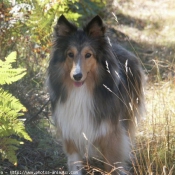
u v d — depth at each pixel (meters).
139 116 8.68
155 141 8.20
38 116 9.34
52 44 7.73
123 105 8.04
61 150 8.84
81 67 7.25
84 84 7.51
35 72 10.35
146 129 8.81
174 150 8.11
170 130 8.60
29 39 9.95
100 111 7.61
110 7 21.14
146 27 19.69
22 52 10.42
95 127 7.65
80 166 7.99
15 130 6.08
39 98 9.75
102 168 8.30
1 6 9.25
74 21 10.11
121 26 19.22
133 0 24.81
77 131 7.71
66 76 7.54
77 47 7.35
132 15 21.48
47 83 7.92
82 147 7.86
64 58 7.50
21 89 9.45
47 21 9.22
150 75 12.22
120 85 7.97
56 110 7.82
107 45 7.59
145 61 14.84
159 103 9.48
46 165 8.27
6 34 9.62
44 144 8.81
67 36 7.54
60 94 7.66
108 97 7.64
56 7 9.45
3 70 5.94
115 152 7.84
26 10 9.62
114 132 7.79
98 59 7.50
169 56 14.66
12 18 9.52
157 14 22.09
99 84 7.56
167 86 10.59
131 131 8.41
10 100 6.09
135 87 8.49
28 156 8.47
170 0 25.50
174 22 20.48
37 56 10.77
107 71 7.58
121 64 8.18
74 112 7.64
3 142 6.32
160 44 16.98
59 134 8.02
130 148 8.30
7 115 6.04
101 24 7.47
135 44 16.92
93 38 7.47
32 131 9.12
